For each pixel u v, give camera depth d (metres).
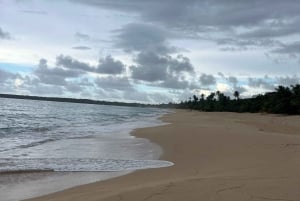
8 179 11.45
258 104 123.38
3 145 20.31
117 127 38.56
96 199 7.66
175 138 24.81
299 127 41.50
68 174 12.37
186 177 10.61
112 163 14.65
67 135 27.34
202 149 18.62
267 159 13.78
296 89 98.75
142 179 11.04
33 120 47.72
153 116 86.94
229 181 8.65
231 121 57.69
